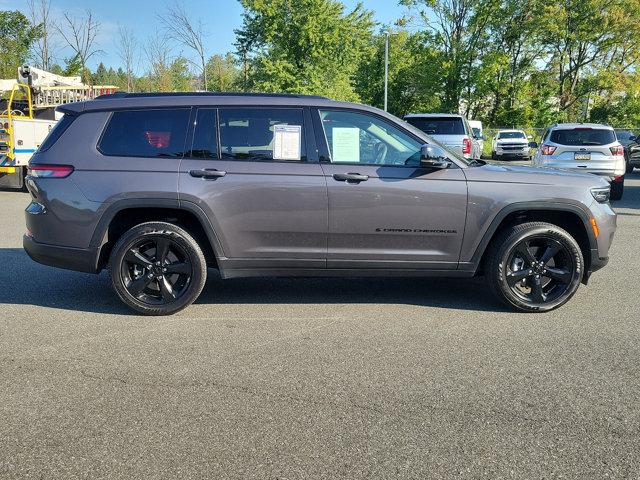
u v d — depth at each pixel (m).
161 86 33.81
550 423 3.19
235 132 4.97
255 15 31.98
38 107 15.48
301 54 32.00
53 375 3.80
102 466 2.78
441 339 4.48
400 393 3.54
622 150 13.13
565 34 38.78
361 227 4.94
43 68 34.56
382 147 5.00
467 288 5.98
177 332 4.64
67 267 5.05
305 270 5.05
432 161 4.81
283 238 4.97
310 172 4.89
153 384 3.67
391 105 51.31
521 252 5.04
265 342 4.42
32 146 14.09
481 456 2.87
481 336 4.55
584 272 5.25
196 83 37.31
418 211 4.93
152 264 5.00
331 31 31.91
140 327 4.76
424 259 5.03
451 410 3.33
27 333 4.60
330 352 4.21
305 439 3.02
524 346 4.33
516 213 5.19
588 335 4.57
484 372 3.86
